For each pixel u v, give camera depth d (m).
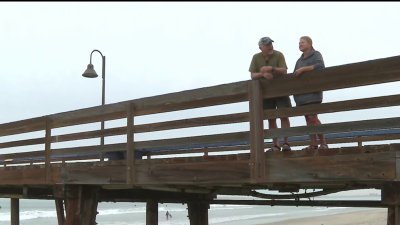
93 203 7.95
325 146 5.52
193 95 5.92
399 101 4.34
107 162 7.03
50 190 10.69
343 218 42.41
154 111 6.38
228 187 7.26
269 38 5.86
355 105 4.61
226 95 5.58
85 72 12.90
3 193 11.14
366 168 4.38
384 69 4.37
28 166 8.77
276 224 37.50
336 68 4.70
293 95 5.16
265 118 5.22
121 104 6.84
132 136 6.64
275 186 6.42
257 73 5.51
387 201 4.46
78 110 7.61
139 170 6.54
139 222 43.66
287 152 4.99
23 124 8.84
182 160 6.04
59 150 7.98
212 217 48.59
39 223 43.69
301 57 5.64
